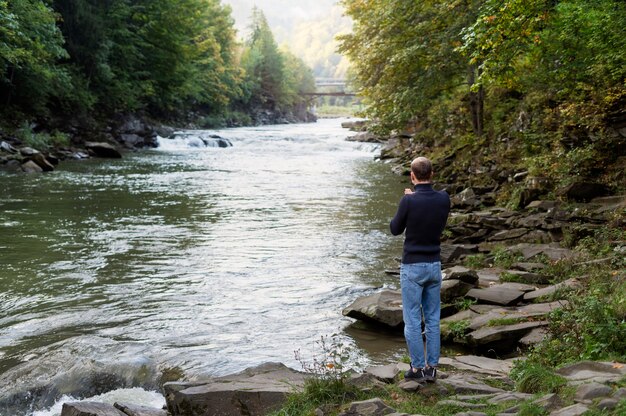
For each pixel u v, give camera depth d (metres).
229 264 11.77
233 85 86.81
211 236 14.30
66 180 23.78
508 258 11.16
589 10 14.91
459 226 13.86
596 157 14.84
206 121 72.56
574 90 17.47
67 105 39.16
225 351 7.40
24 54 30.38
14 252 12.31
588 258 10.00
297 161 34.00
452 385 5.17
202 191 21.88
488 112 25.02
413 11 23.22
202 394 5.19
